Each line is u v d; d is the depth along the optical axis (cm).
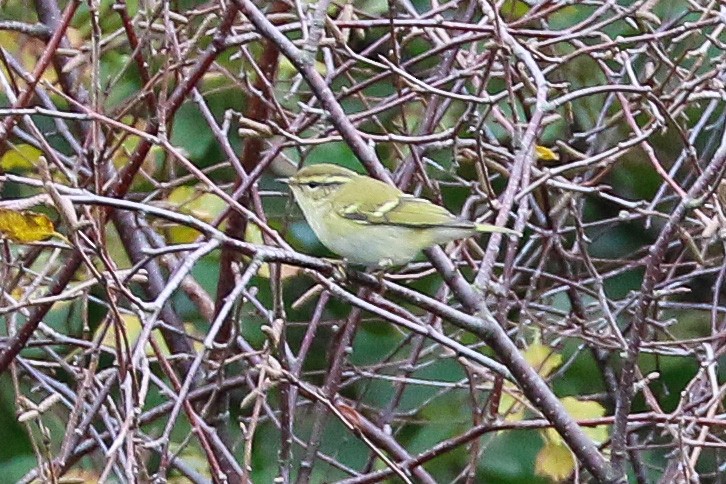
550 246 1073
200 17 1281
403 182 1059
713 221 825
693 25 921
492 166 1059
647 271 757
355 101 1411
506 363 806
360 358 1397
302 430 1359
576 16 1387
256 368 740
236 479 961
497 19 850
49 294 900
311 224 1031
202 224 695
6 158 1099
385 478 931
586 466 805
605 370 1091
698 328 1441
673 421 872
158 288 1075
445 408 1345
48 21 1050
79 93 1070
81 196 677
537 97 863
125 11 928
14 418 1249
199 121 1366
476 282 829
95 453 1145
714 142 1292
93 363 697
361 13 1093
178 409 647
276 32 807
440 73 1071
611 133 1324
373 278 780
